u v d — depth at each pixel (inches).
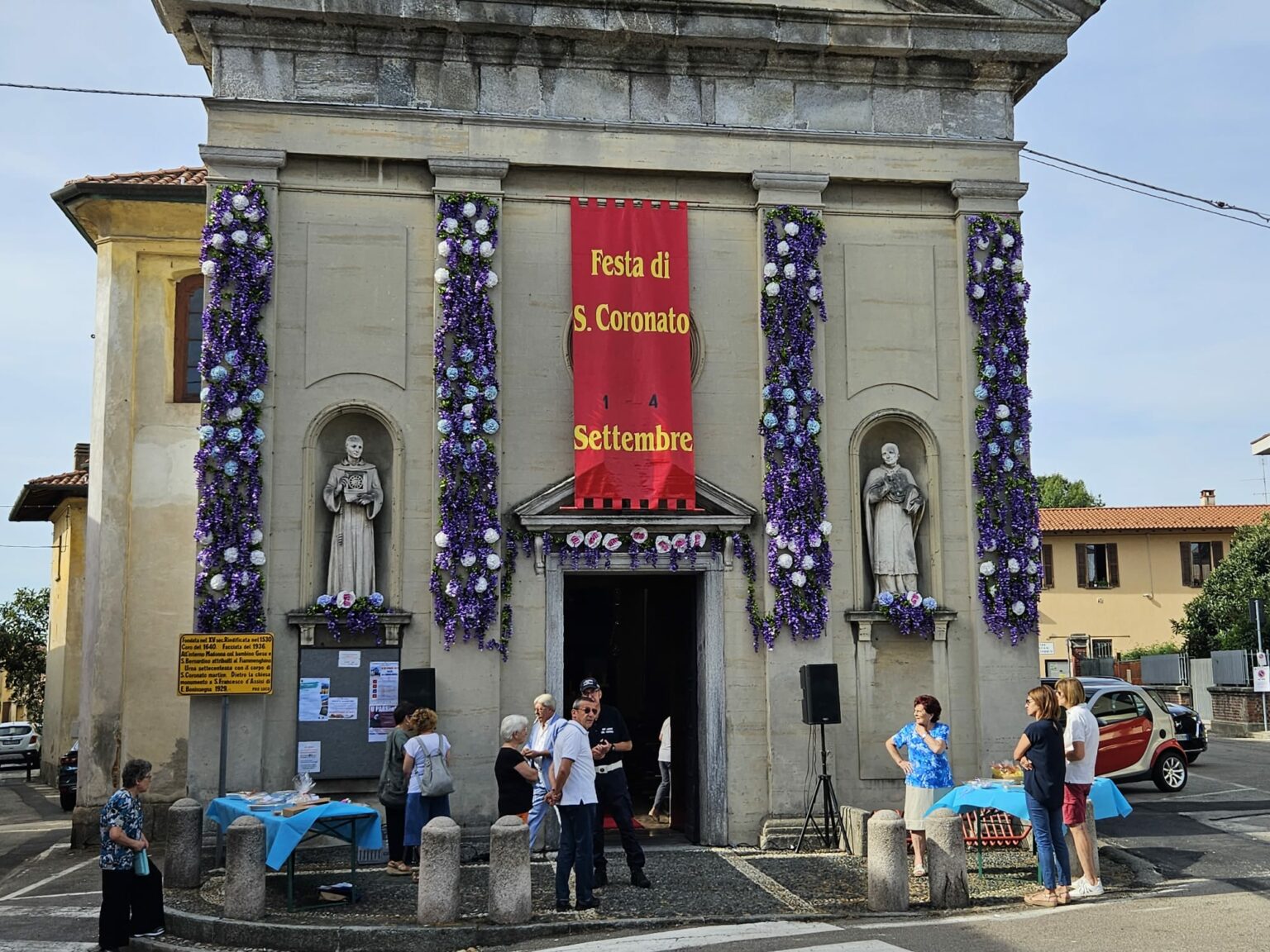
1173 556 2080.5
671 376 679.7
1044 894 487.8
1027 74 728.3
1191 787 880.3
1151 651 1946.4
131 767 462.6
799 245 694.5
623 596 990.4
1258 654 1376.7
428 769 563.5
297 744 628.7
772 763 658.2
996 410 697.0
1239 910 452.1
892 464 697.0
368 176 673.0
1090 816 510.9
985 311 706.2
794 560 670.5
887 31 706.8
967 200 716.0
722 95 705.6
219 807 553.0
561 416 676.1
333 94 669.9
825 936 427.2
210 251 645.3
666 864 597.9
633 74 699.4
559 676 653.3
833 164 706.2
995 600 684.1
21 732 1648.6
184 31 684.7
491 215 671.8
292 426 652.1
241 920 481.1
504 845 469.4
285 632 636.7
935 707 555.5
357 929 459.2
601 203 690.8
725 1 690.8
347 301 665.0
